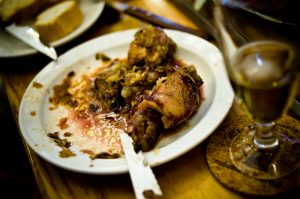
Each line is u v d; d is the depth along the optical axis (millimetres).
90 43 594
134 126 395
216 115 390
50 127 474
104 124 463
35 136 438
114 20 675
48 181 404
